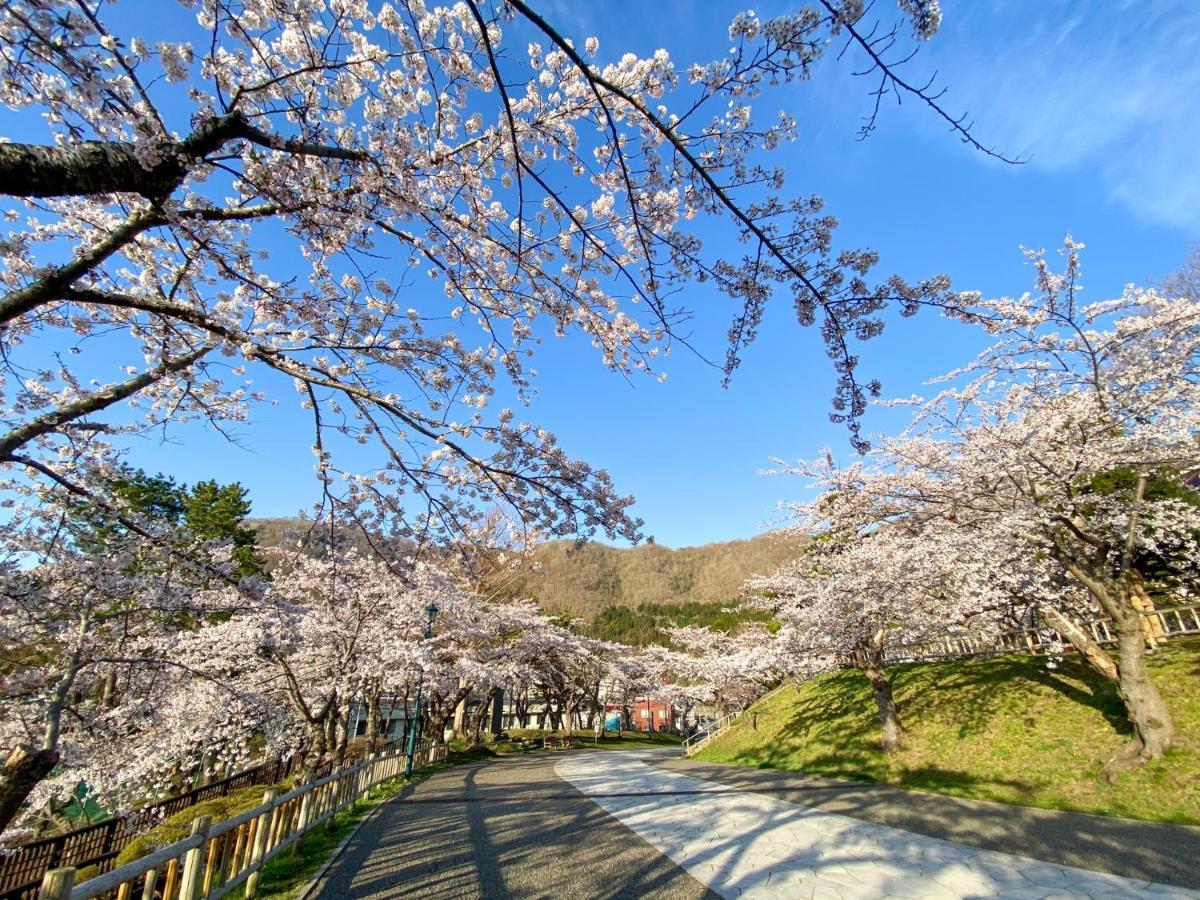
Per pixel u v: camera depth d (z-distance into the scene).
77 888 2.68
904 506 12.27
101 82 2.59
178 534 8.43
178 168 3.14
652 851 7.18
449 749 24.64
